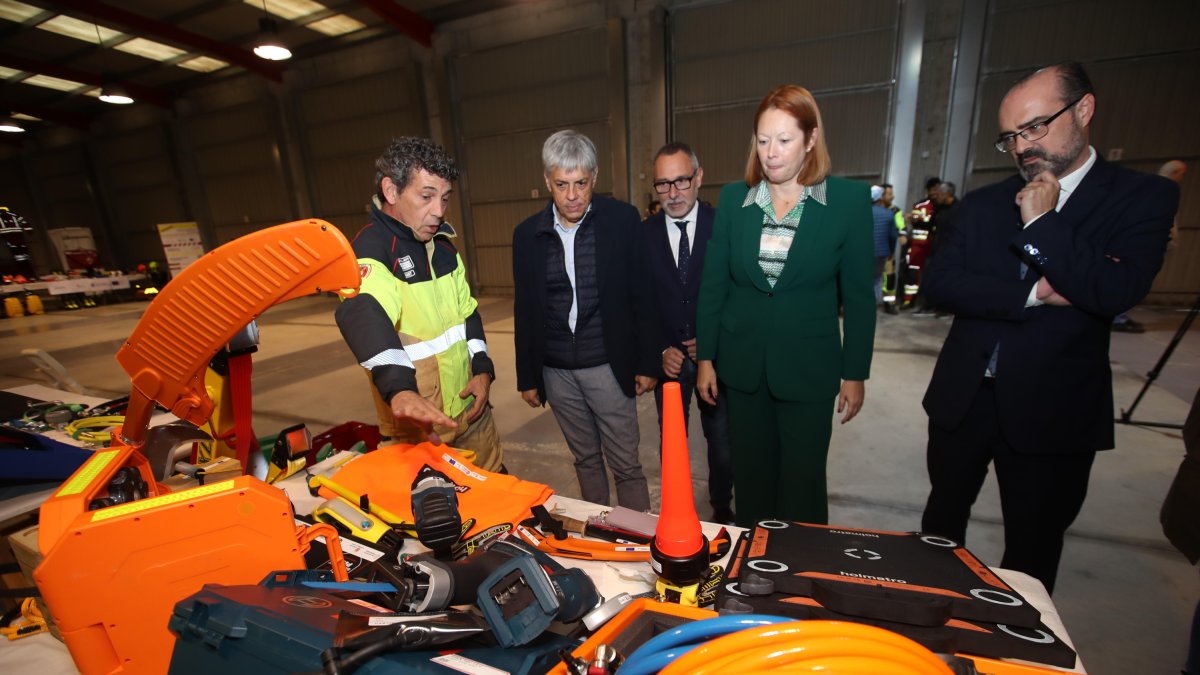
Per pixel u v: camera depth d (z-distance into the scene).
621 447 1.63
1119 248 0.98
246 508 0.68
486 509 0.94
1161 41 5.15
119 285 10.93
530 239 1.50
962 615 0.60
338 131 9.39
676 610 0.63
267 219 10.70
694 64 6.93
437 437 0.99
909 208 6.32
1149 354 3.99
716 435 1.98
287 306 8.95
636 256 1.51
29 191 14.05
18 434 1.15
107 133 12.09
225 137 10.55
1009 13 5.55
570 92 7.61
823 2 6.19
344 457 1.29
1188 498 1.01
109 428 1.54
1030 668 0.56
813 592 0.64
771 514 1.50
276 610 0.55
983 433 1.18
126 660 0.66
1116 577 1.72
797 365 1.28
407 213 1.10
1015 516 1.18
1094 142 5.58
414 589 0.66
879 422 3.03
